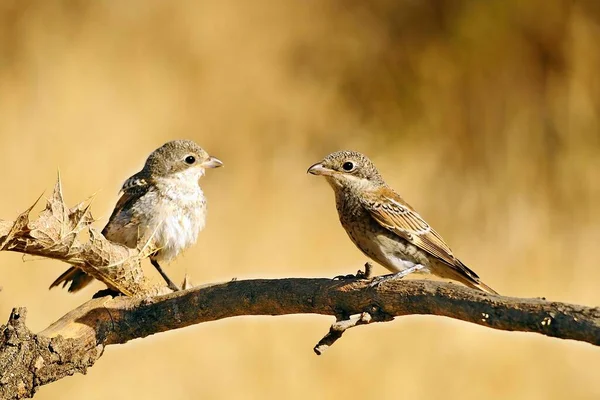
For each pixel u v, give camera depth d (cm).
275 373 1106
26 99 1585
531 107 1778
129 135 1584
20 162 1431
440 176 1711
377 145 1800
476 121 1791
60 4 1762
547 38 1841
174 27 1798
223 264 1337
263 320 1134
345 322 562
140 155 1562
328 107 1833
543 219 1542
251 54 1822
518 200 1602
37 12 1736
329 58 1916
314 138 1789
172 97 1725
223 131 1734
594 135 1695
